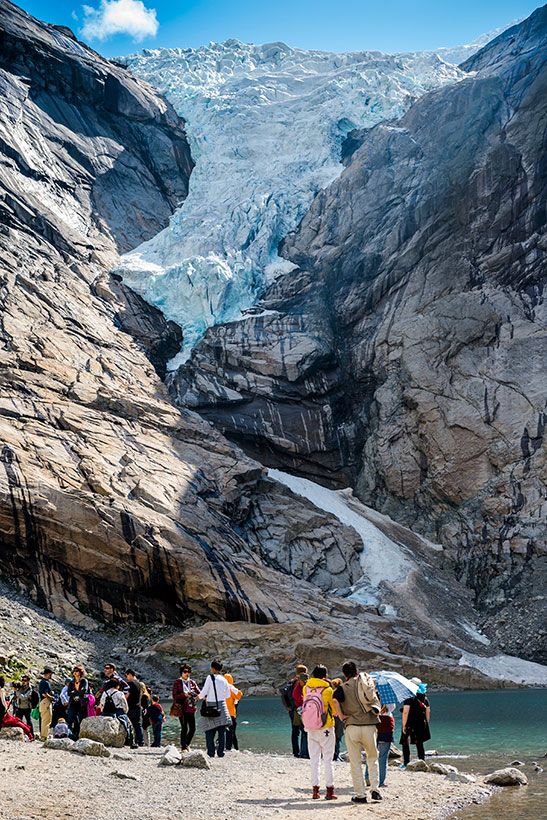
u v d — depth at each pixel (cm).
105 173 8044
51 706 2122
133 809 1219
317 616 4656
